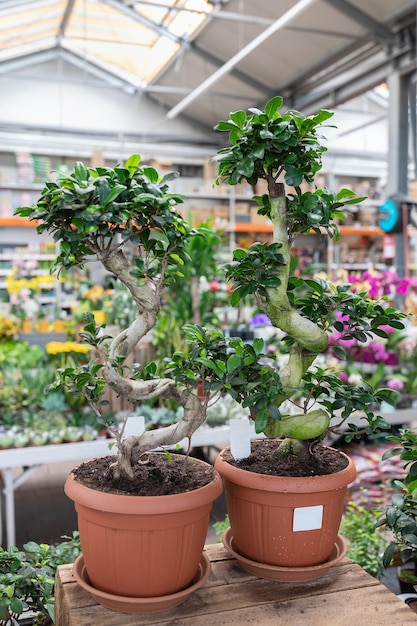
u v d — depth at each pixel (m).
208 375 1.36
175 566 1.21
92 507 1.18
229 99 11.02
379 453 3.70
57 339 5.18
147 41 9.98
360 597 1.30
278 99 1.24
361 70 7.78
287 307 1.38
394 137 6.93
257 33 8.43
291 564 1.35
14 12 8.99
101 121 11.89
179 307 3.75
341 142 12.78
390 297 4.40
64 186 1.19
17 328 5.01
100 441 3.24
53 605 1.53
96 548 1.22
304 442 1.45
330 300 1.49
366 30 7.32
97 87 11.82
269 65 9.27
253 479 1.33
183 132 12.45
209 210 9.91
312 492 1.30
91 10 9.10
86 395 1.36
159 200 1.16
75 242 1.22
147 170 1.29
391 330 3.90
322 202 1.39
